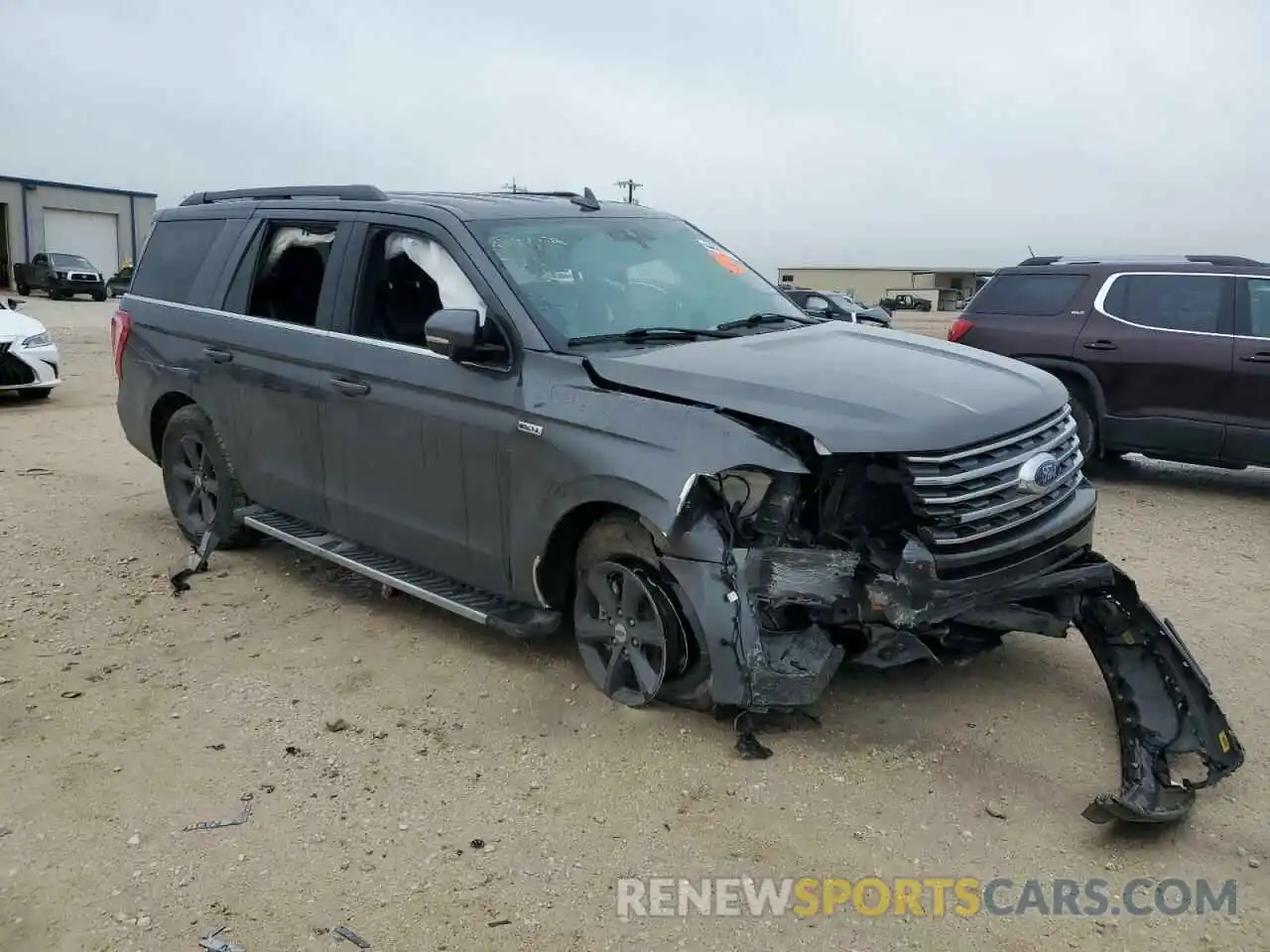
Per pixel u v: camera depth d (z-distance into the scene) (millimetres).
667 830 3613
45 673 4895
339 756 4141
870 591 3820
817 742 4160
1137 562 6605
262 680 4816
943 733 4238
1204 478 9352
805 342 4668
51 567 6383
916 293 77062
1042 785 3879
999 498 4035
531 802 3793
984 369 4520
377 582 5973
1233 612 5691
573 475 4238
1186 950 3057
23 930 3156
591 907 3238
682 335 4750
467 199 5363
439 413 4809
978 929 3141
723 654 3889
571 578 4641
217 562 6449
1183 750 3875
